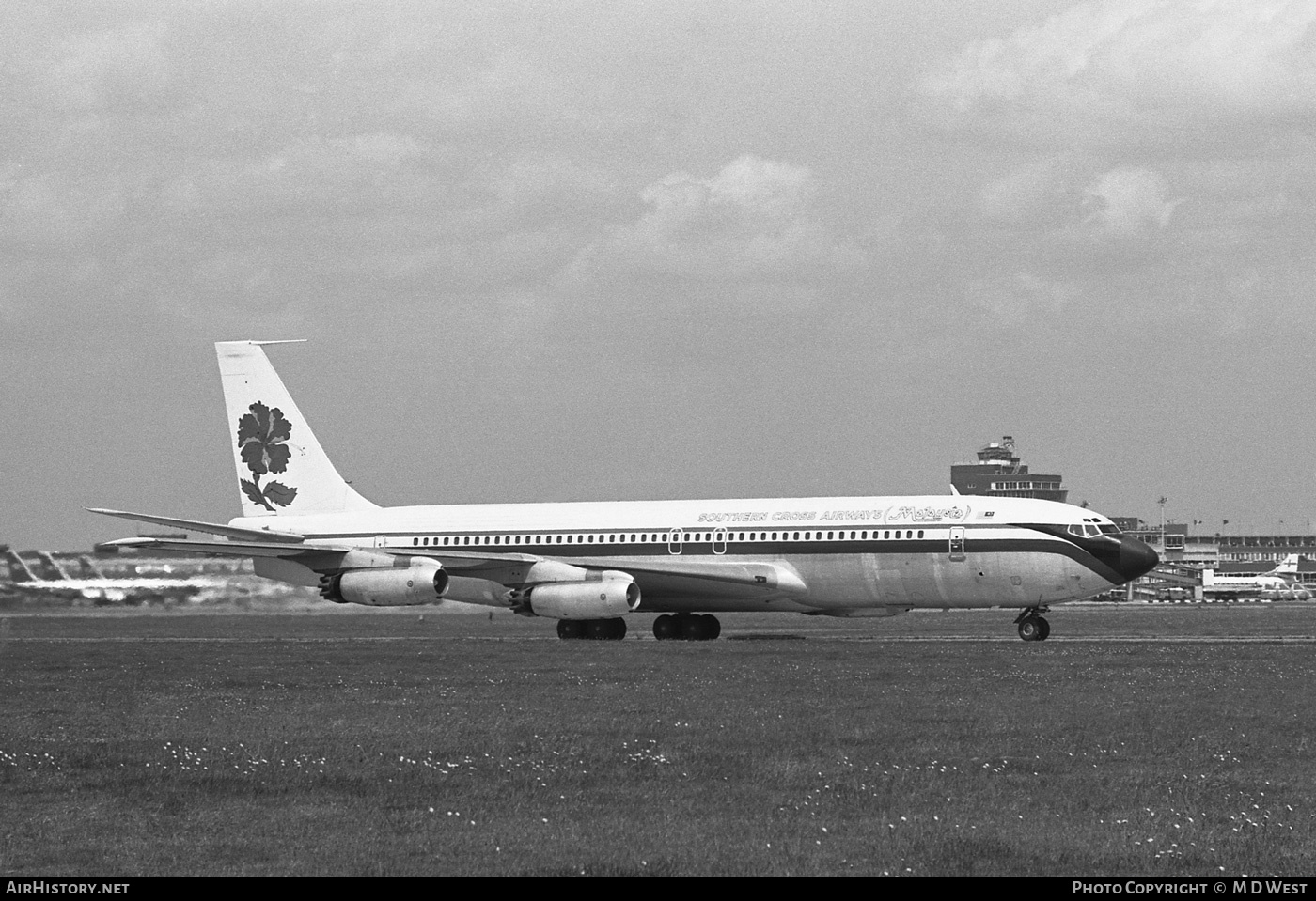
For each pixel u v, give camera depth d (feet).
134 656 481.05
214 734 282.36
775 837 186.80
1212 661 421.18
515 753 253.24
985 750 254.06
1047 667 403.34
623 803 209.46
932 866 172.04
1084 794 214.69
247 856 179.73
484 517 607.78
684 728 281.54
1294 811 202.59
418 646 520.42
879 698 328.29
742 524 565.12
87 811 208.13
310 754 254.68
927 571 536.83
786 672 392.68
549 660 446.60
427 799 214.28
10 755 256.52
